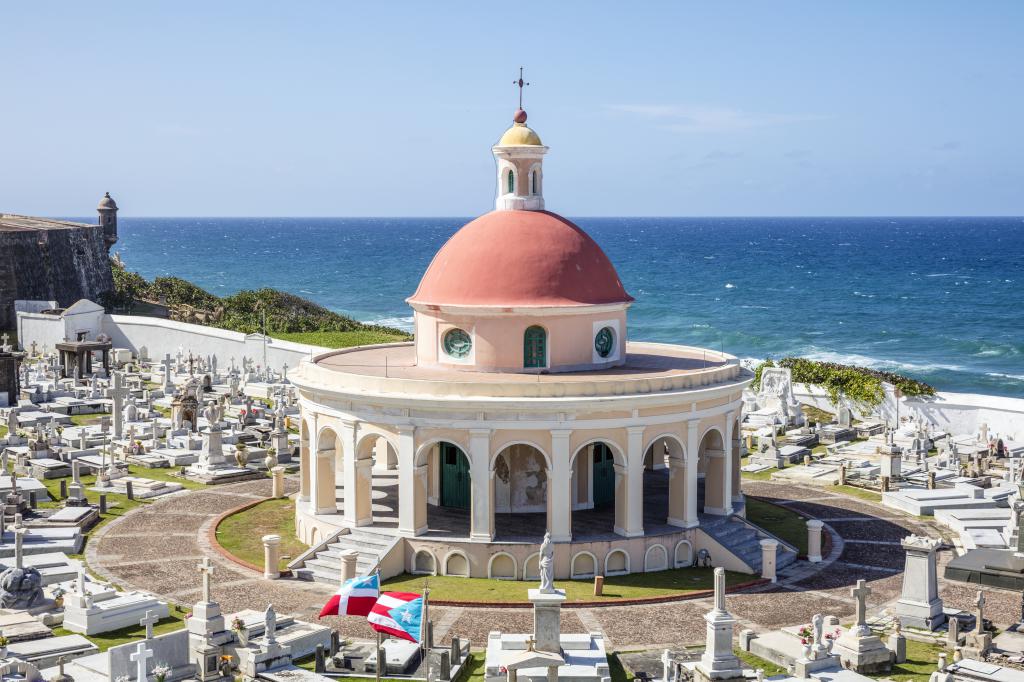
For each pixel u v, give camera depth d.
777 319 199.12
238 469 70.00
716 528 52.69
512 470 53.38
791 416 87.44
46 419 83.25
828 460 76.62
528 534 50.06
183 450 73.94
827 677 37.59
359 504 51.22
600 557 49.25
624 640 41.97
